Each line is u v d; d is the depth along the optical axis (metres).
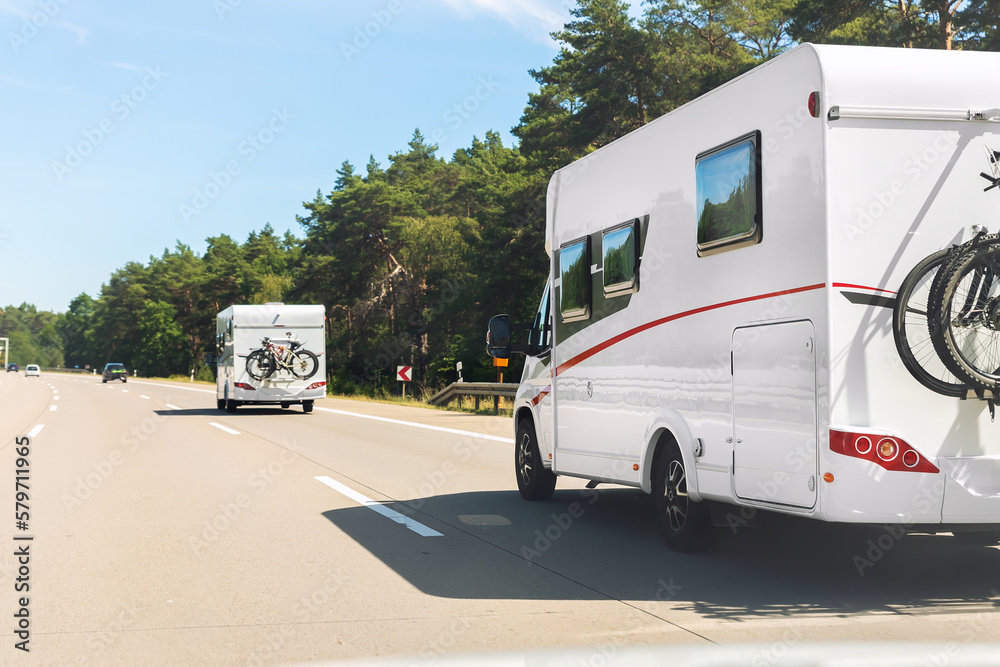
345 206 60.44
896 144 6.05
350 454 15.83
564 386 9.76
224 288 96.88
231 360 27.45
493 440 18.31
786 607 5.99
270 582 6.75
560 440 9.84
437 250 56.34
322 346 27.62
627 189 8.44
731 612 5.88
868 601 6.14
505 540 8.39
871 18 31.64
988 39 26.62
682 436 7.43
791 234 6.21
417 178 67.94
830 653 5.01
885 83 6.05
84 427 22.45
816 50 6.05
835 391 5.85
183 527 9.02
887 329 5.95
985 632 5.41
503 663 4.86
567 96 47.06
